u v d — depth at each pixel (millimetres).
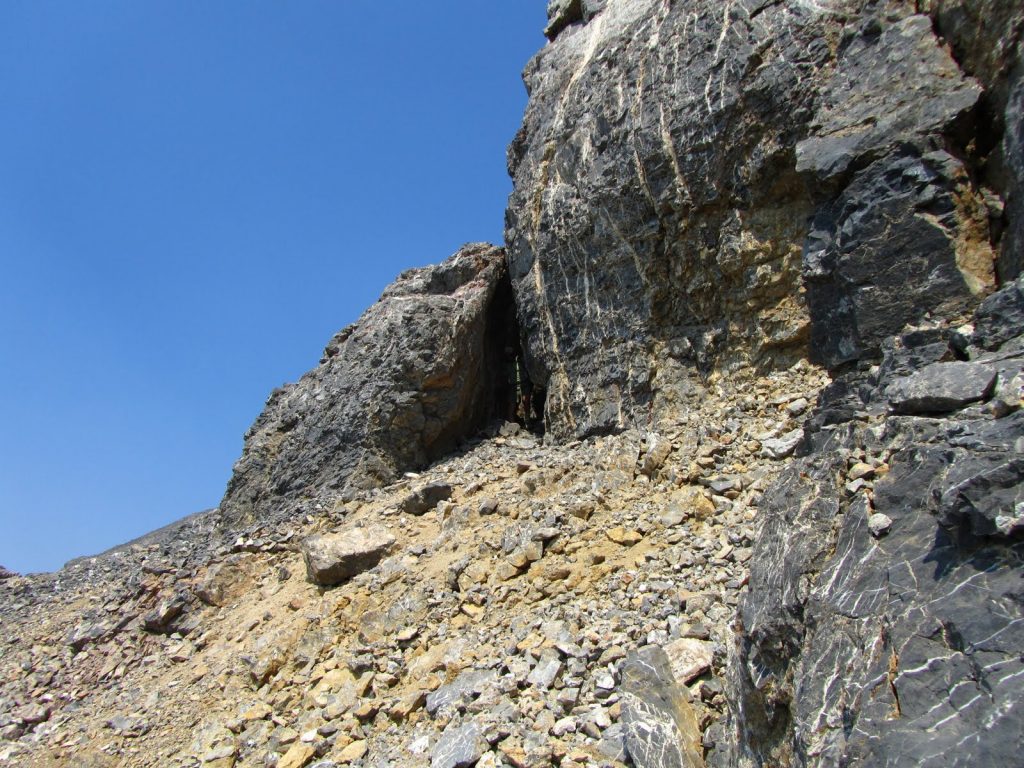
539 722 7254
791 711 5406
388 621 10031
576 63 15555
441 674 8688
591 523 10352
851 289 8703
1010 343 6312
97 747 9828
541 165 14938
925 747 4148
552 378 14281
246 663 10383
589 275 13766
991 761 3912
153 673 11391
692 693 6965
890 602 5035
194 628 12062
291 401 17484
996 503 4691
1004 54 8141
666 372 12625
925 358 7293
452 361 15367
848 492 6199
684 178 12234
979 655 4352
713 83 12016
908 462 5797
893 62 9453
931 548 5137
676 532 9508
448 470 14242
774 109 11211
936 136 8469
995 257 7914
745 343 11883
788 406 10641
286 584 12180
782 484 6906
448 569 10430
